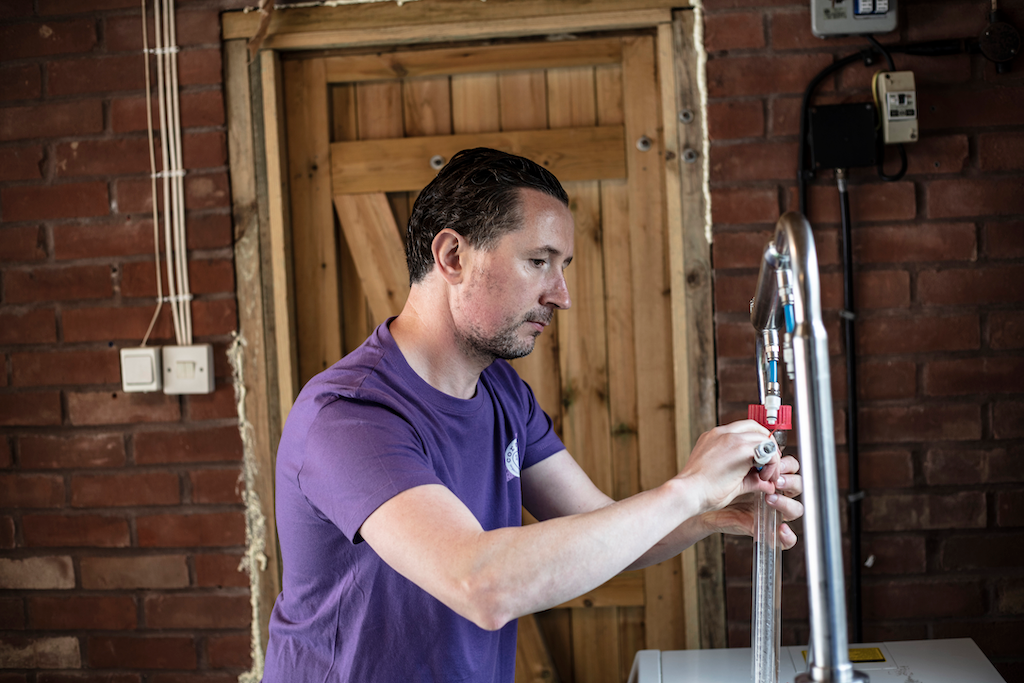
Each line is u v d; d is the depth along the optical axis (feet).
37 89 6.31
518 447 4.21
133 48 6.28
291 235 6.47
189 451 6.35
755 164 6.00
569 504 4.40
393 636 3.51
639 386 6.35
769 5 5.95
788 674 4.25
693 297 6.11
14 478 6.45
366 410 3.33
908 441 5.99
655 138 6.25
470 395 3.89
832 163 5.80
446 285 3.60
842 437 6.06
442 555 2.82
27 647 6.49
